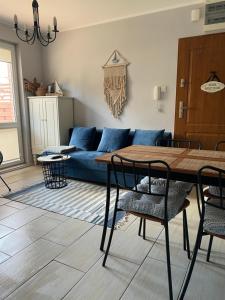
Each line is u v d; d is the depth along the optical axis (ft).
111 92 13.30
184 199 5.64
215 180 4.63
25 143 14.87
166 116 12.13
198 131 10.94
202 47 10.25
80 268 5.49
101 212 8.36
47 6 10.67
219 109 10.37
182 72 10.82
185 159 5.59
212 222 4.53
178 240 6.63
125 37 12.43
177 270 5.43
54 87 14.90
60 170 12.06
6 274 5.31
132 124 13.09
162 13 11.33
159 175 5.20
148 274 5.31
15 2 10.19
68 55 14.35
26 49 14.19
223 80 10.11
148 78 12.24
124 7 10.98
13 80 13.97
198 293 4.77
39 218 7.93
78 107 14.65
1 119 13.70
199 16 10.52
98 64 13.48
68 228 7.29
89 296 4.70
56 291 4.83
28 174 13.08
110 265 5.59
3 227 7.34
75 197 9.75
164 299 4.64
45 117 13.99
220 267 5.52
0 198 9.64
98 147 12.49
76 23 13.07
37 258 5.85
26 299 4.64
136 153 6.35
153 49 11.85
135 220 7.77
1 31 12.67
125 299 4.63
